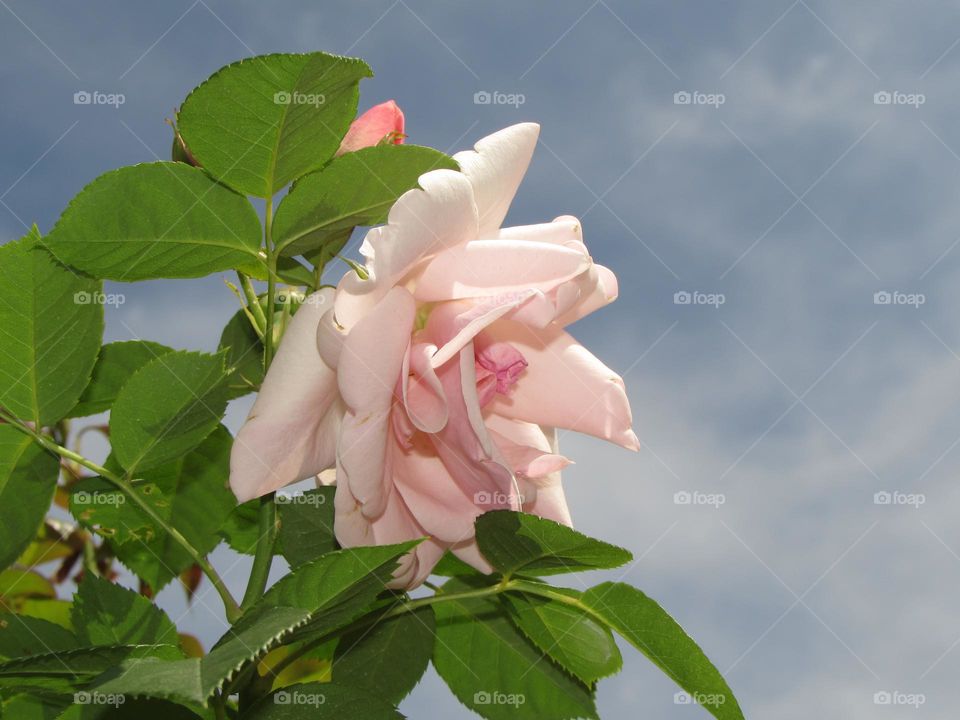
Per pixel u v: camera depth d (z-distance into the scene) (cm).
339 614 47
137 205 48
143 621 50
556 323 51
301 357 47
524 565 50
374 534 49
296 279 50
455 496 49
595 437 51
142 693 41
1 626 49
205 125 47
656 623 50
